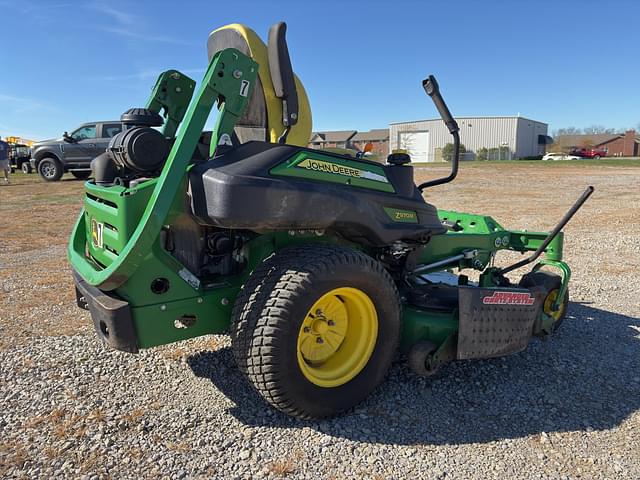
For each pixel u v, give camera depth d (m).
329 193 2.92
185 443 2.81
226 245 3.13
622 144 81.44
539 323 3.86
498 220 11.20
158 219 2.67
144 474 2.55
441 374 3.68
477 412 3.21
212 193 2.67
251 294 2.85
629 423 3.11
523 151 59.12
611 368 3.85
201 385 3.45
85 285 3.15
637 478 2.61
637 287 5.99
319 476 2.58
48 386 3.40
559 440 2.93
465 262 4.47
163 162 3.17
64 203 13.85
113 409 3.14
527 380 3.63
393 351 3.27
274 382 2.77
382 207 3.24
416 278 4.18
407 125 57.53
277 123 3.30
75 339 4.19
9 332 4.37
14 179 21.56
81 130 20.03
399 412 3.18
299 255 2.91
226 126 2.94
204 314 3.02
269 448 2.78
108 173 3.64
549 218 11.38
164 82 4.01
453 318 3.45
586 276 6.45
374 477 2.59
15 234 9.63
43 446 2.76
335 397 3.01
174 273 2.89
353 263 2.95
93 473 2.55
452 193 17.06
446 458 2.75
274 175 2.80
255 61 3.03
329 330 3.12
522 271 6.72
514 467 2.69
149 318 2.84
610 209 12.64
